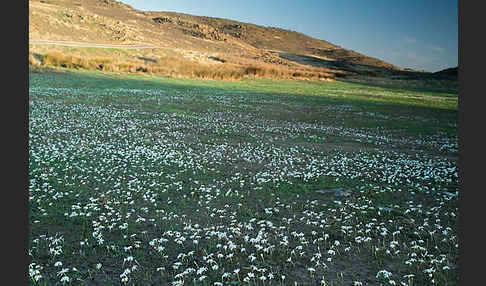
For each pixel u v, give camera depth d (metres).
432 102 37.41
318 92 42.41
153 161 11.86
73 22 69.69
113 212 7.74
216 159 12.66
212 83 43.91
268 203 8.70
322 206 8.56
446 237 6.88
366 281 5.46
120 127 17.05
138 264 5.84
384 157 13.69
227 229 7.12
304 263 6.00
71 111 20.02
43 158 11.36
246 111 25.20
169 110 23.23
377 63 157.25
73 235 6.70
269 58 94.56
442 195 9.35
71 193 8.77
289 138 17.16
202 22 192.88
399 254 6.31
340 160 13.02
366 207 8.41
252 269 5.77
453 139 18.41
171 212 7.90
